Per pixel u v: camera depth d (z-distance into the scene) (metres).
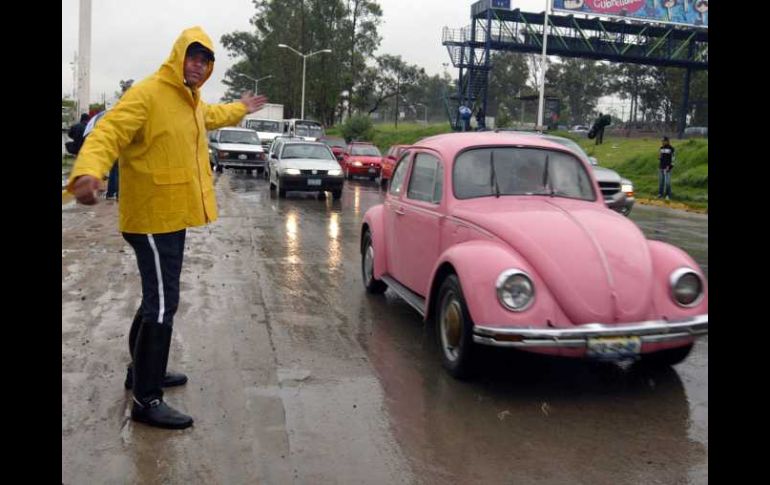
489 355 5.14
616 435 4.45
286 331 6.49
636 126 74.19
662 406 4.92
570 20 47.06
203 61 4.30
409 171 6.93
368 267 8.03
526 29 46.97
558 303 4.80
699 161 26.44
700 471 3.99
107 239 11.02
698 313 4.98
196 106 4.39
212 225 13.37
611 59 47.53
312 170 19.19
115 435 4.29
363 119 62.31
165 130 4.20
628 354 4.77
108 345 5.90
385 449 4.19
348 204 18.39
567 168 6.32
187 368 5.45
